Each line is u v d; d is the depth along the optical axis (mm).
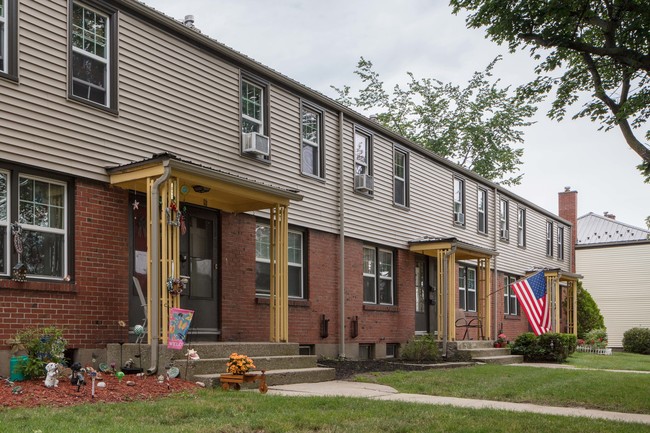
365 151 18484
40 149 9859
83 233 10398
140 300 11094
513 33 11820
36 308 9555
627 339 34375
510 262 27625
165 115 12008
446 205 22625
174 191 10539
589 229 42781
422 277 21188
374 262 18672
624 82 11945
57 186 10234
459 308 22859
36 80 9883
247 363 9688
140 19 11680
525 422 7633
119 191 11039
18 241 9438
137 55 11570
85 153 10516
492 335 25047
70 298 10070
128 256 11094
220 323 12844
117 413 7223
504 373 14359
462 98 39375
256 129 14406
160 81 11969
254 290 13734
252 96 14375
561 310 33125
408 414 7867
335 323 16422
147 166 10391
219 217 13102
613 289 39781
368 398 9133
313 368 12016
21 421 6504
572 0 10922
